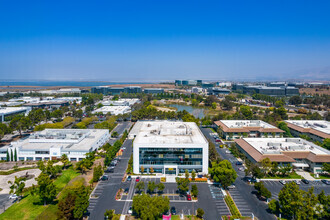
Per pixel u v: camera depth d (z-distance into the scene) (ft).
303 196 307.17
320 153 477.36
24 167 477.36
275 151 472.85
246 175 420.36
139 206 297.53
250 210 328.08
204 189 387.75
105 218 306.14
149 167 448.24
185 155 445.78
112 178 424.46
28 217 311.27
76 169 466.70
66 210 291.99
